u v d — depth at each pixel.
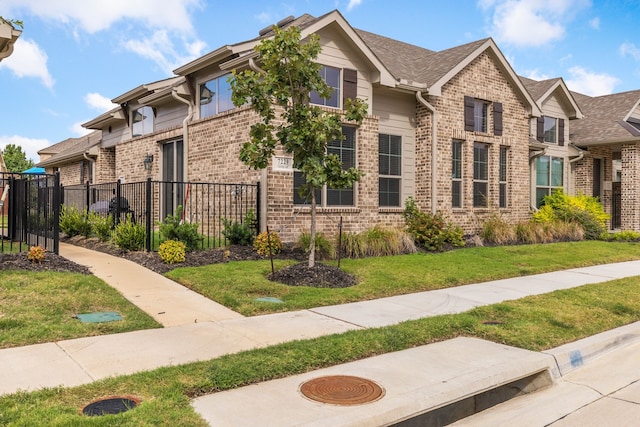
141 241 10.59
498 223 14.65
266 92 8.29
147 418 3.38
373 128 12.91
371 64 12.80
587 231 16.89
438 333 5.92
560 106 19.53
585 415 4.22
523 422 4.10
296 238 11.52
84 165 23.55
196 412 3.62
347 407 3.80
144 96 16.95
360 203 12.68
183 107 14.71
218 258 9.72
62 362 4.56
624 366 5.52
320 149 8.52
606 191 21.06
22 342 5.08
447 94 14.48
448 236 13.02
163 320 6.18
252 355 4.80
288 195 11.44
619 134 19.25
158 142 15.45
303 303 7.15
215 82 13.10
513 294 8.28
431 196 14.02
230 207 12.02
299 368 4.65
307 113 8.33
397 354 5.23
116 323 5.82
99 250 11.37
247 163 8.63
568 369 5.35
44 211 10.18
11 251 9.47
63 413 3.42
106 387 3.95
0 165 30.20
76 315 6.07
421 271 9.62
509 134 16.28
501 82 16.05
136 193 16.16
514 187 16.39
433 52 16.70
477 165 15.58
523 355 5.23
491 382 4.53
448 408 4.17
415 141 14.48
